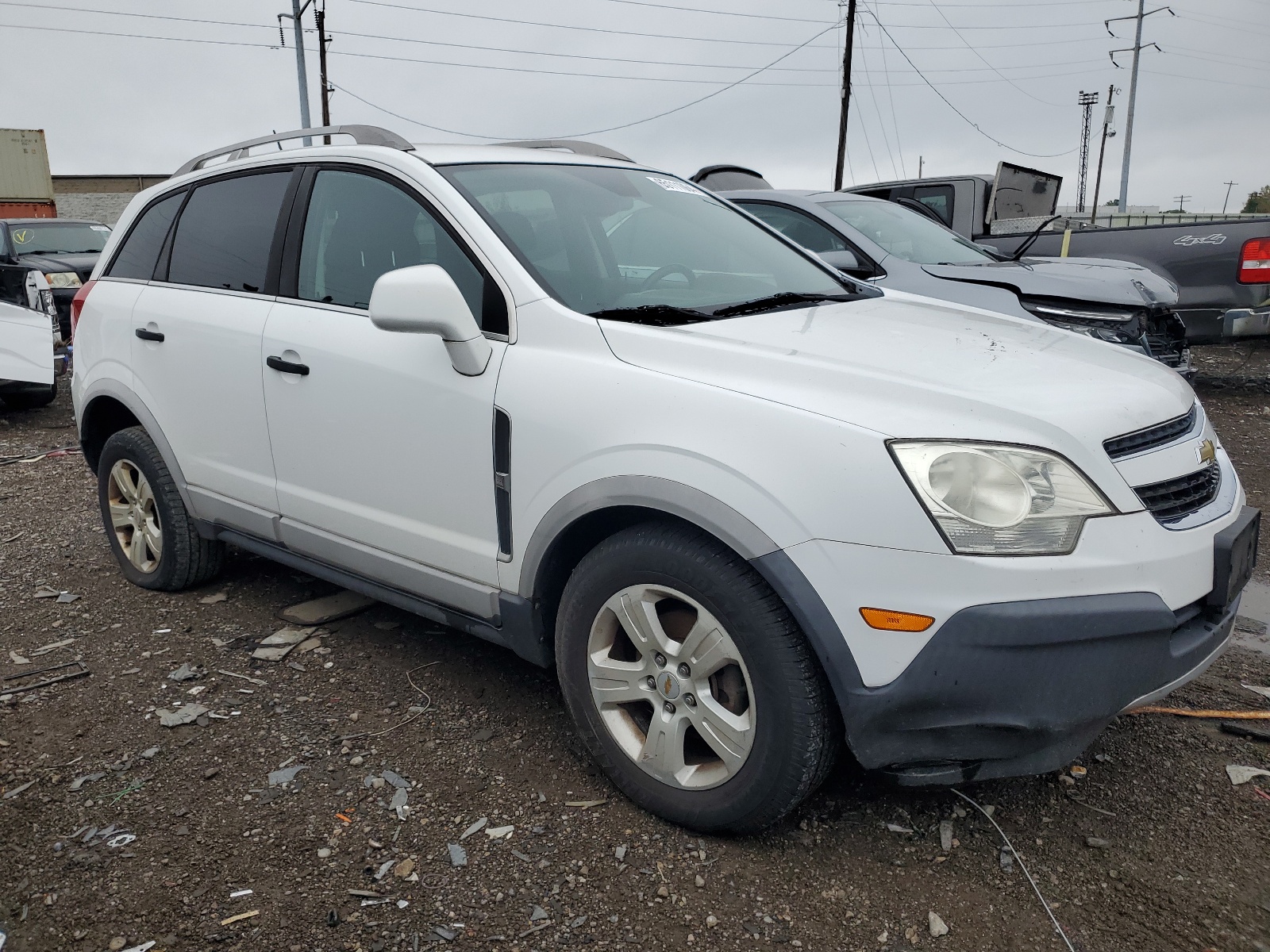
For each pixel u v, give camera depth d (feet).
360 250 10.30
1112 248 28.35
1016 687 6.77
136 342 12.77
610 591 8.12
